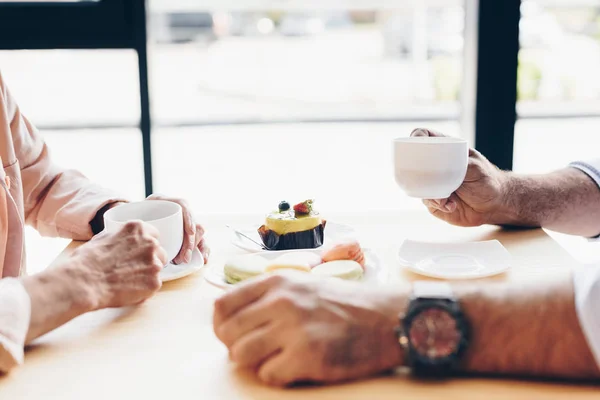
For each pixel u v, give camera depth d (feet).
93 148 7.20
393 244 3.34
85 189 3.53
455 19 5.85
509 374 2.32
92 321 2.66
